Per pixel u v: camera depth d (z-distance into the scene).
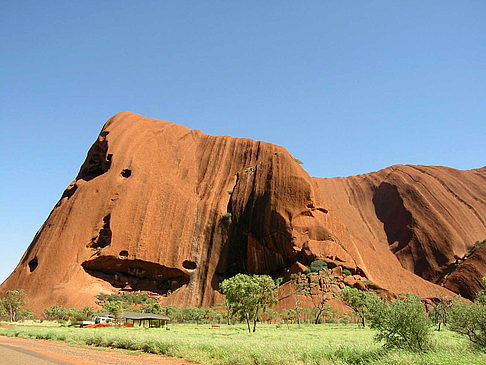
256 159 108.00
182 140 116.50
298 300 67.44
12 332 29.81
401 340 14.25
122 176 93.12
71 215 84.69
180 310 67.62
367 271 77.94
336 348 14.87
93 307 69.81
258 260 81.50
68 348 18.91
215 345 16.73
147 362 14.01
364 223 119.69
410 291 76.50
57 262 77.50
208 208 93.69
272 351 14.02
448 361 11.04
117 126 104.69
